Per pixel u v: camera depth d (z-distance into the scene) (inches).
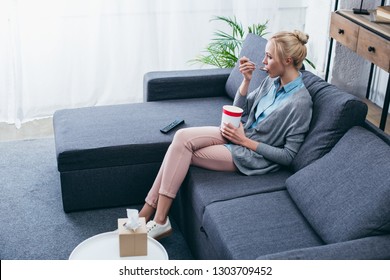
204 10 162.7
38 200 114.7
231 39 153.9
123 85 162.6
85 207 110.6
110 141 107.3
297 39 93.9
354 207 74.2
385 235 70.6
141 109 123.5
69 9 148.7
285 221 82.4
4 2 140.6
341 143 85.7
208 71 134.1
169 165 96.7
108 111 122.1
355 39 130.3
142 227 76.4
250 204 86.5
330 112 90.1
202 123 116.2
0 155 133.0
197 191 92.0
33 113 155.0
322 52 170.2
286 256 65.5
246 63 104.8
